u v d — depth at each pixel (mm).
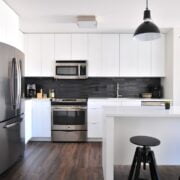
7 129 2764
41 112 4363
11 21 3148
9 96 2771
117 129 2830
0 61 2527
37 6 3057
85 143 4273
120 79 5016
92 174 2756
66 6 3062
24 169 2908
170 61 4336
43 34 4609
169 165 2895
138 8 3156
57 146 4035
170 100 4223
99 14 3428
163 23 3924
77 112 4371
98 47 4617
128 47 4621
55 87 5031
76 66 4594
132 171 2340
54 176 2691
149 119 2801
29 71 4629
